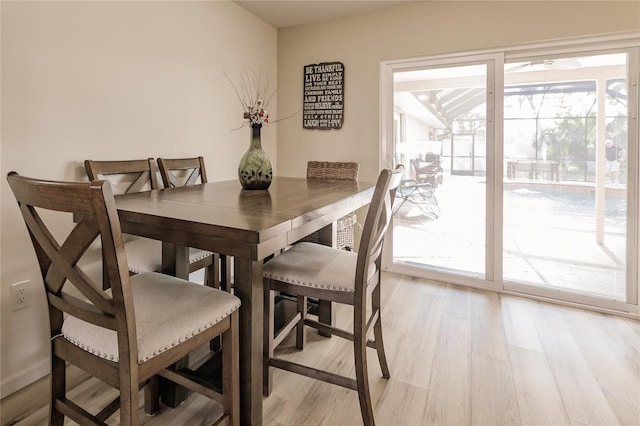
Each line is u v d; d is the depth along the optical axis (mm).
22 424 1425
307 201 1435
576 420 1425
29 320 1697
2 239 1584
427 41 2854
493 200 2770
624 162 2393
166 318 1015
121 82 2068
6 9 1546
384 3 2906
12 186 935
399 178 1474
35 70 1661
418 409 1493
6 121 1569
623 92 2363
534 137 2643
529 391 1603
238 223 1012
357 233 3332
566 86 2516
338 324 2246
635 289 2395
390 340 2047
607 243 2477
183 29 2469
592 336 2088
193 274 2607
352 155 3240
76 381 1652
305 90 3389
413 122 3035
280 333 1620
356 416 1461
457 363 1818
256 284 1209
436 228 3035
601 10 2320
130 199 1481
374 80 3090
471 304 2533
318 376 1404
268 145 3467
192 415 1455
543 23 2477
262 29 3270
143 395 1558
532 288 2668
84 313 959
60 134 1776
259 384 1260
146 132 2240
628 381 1663
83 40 1859
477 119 2797
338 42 3215
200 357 1816
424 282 2957
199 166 2486
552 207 2629
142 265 1644
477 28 2678
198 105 2627
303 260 1551
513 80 2672
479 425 1407
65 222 1829
